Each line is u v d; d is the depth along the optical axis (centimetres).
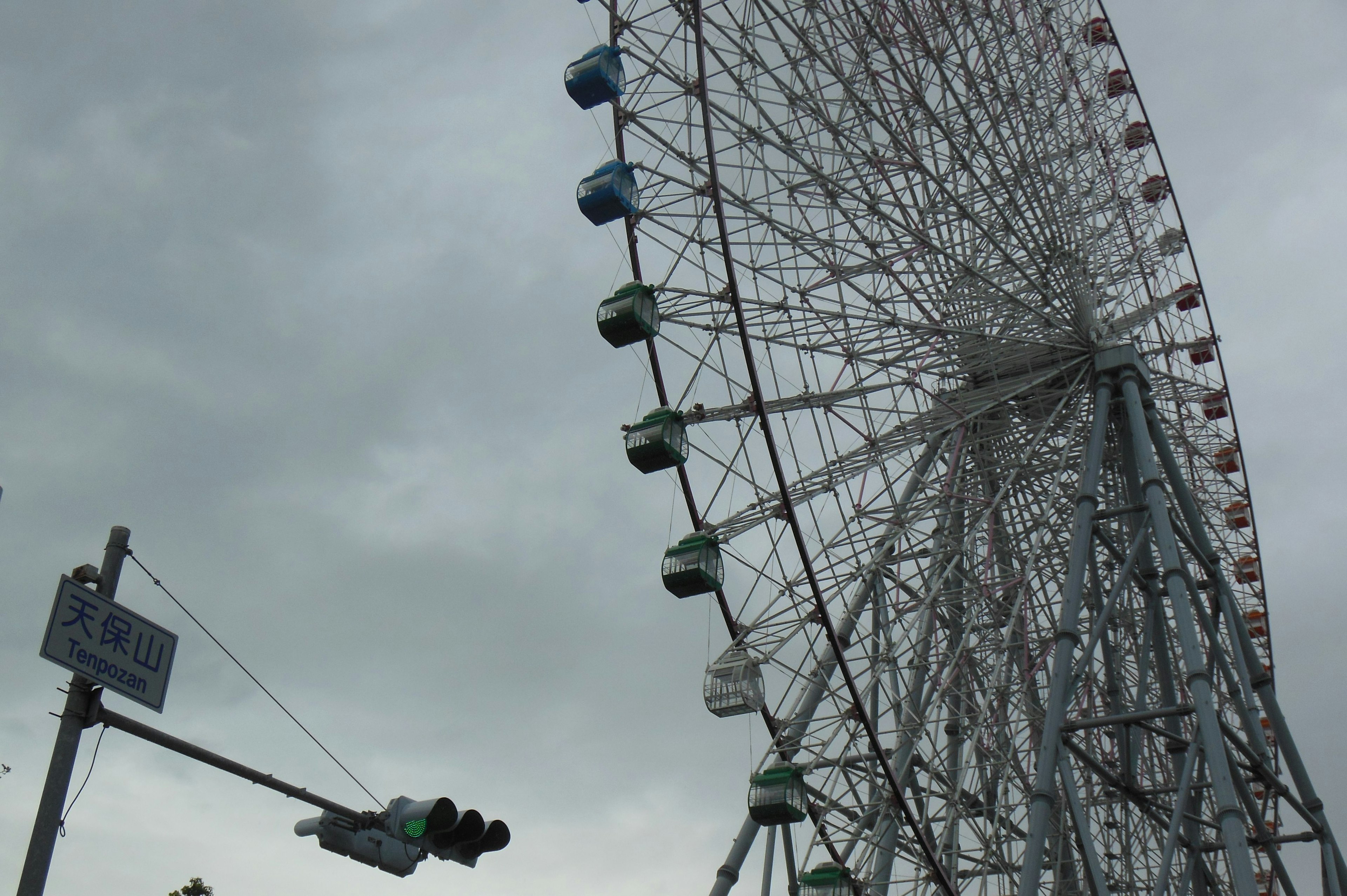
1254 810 3231
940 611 3400
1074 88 3988
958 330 3456
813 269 3381
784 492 2848
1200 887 3325
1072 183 3662
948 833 3212
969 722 3359
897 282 3534
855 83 3341
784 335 3384
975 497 3397
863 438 3456
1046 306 3500
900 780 3178
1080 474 3556
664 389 3588
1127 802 3422
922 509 3353
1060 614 3444
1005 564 3531
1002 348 3631
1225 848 2789
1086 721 2973
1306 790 3306
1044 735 2977
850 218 3372
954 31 3341
